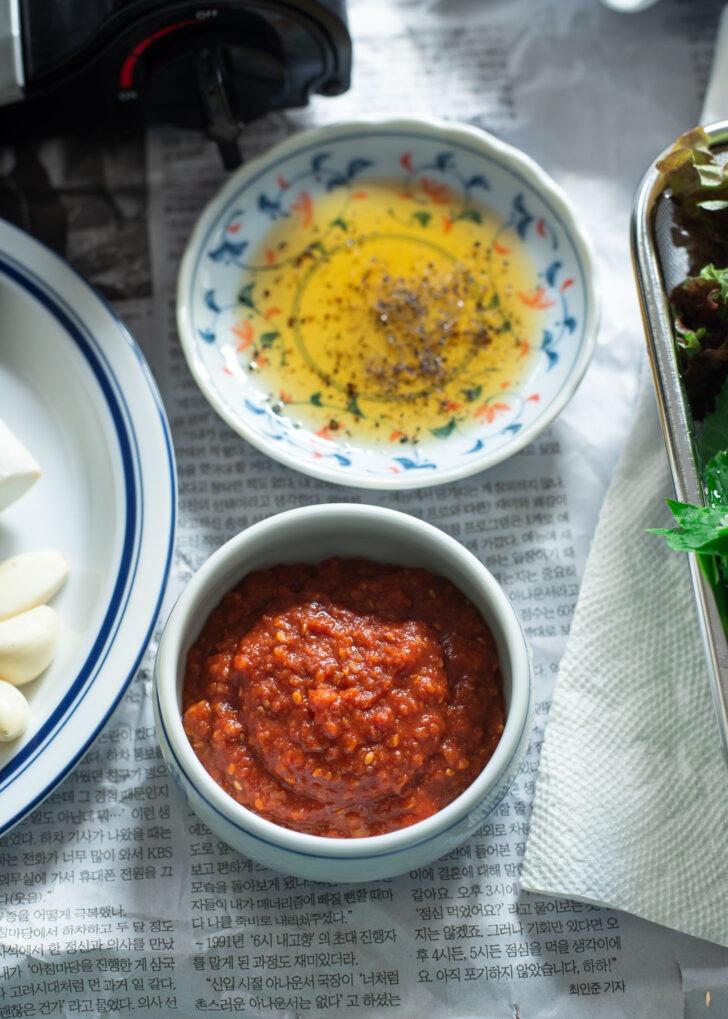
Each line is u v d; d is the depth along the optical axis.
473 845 0.43
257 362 0.48
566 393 0.46
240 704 0.42
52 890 0.43
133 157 0.50
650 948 0.42
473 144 0.49
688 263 0.44
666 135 0.51
